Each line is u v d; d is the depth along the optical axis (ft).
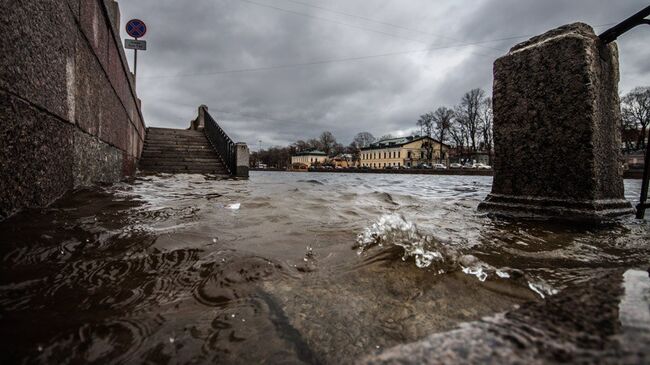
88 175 12.29
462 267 5.04
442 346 2.12
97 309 3.52
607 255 6.00
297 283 4.41
